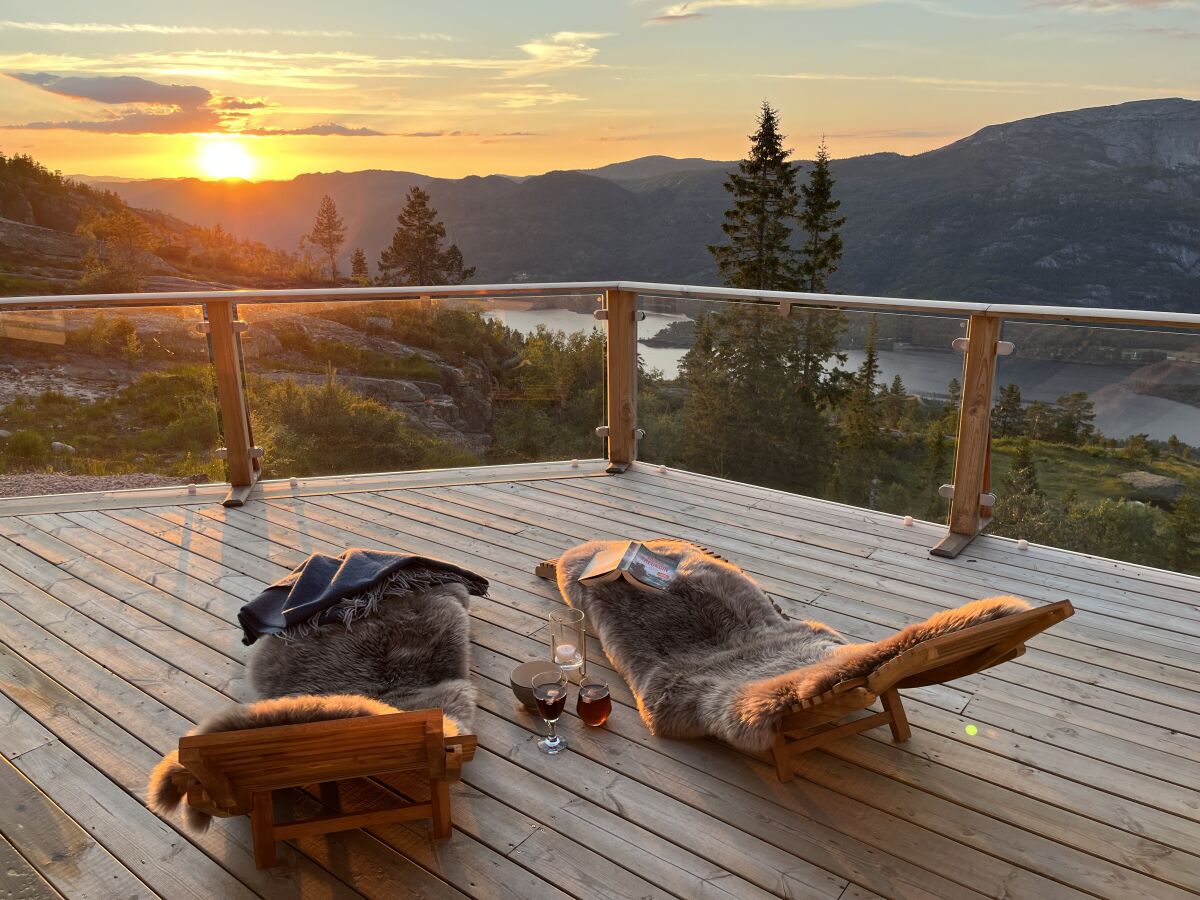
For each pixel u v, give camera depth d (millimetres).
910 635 1976
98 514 4129
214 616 3059
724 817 2031
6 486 4301
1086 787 2154
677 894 1795
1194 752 2299
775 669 2340
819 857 1901
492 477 4660
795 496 4332
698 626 2605
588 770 2207
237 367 4367
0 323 4141
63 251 57969
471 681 2516
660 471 4738
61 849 1942
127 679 2643
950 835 1977
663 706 2330
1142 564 3455
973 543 3756
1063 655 2811
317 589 2629
